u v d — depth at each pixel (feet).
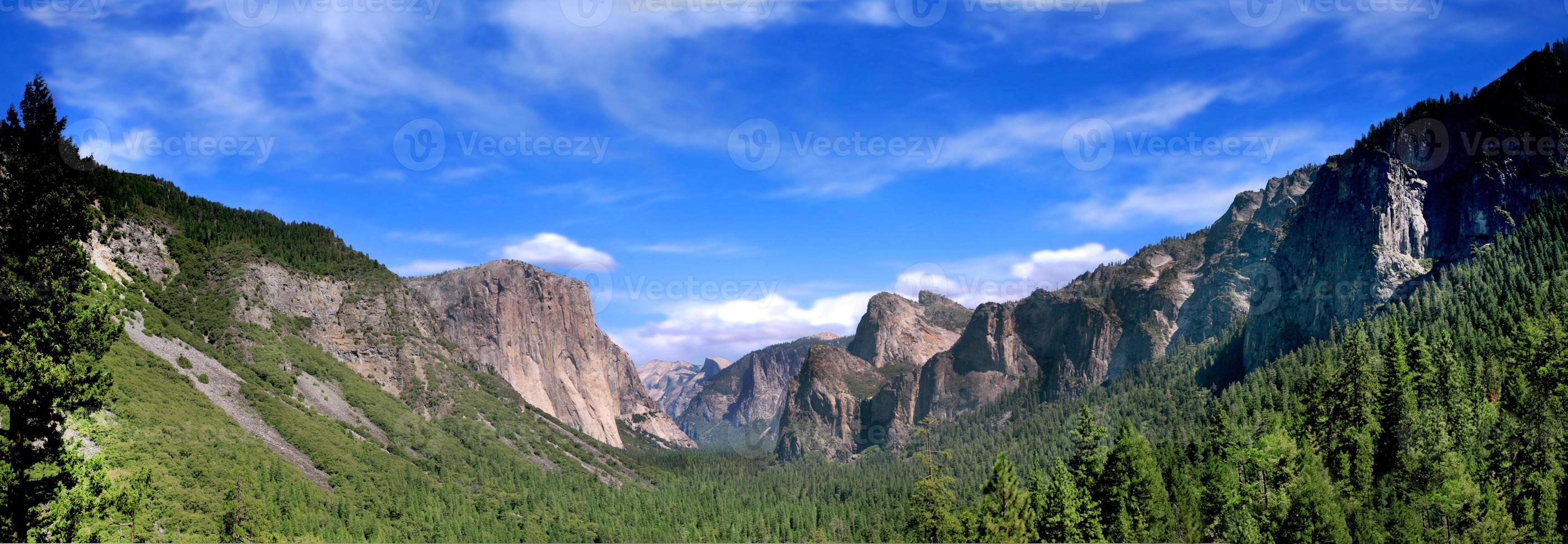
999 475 417.90
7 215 212.23
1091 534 418.51
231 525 506.07
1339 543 396.98
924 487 415.03
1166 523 437.58
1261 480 452.76
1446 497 416.67
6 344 205.16
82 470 222.48
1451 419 491.72
